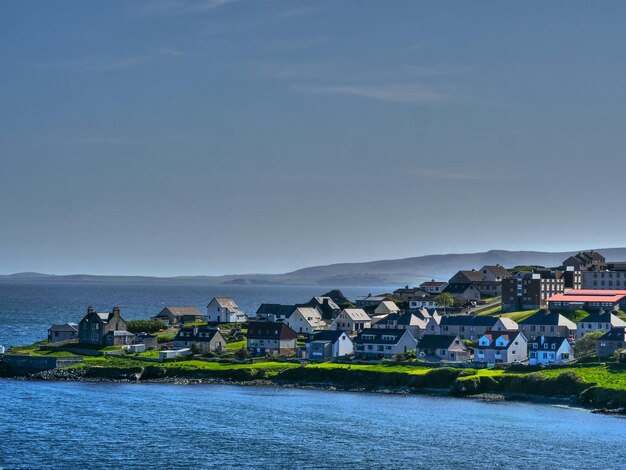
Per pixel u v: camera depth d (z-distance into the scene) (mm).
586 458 178750
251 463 172875
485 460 176625
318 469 169500
